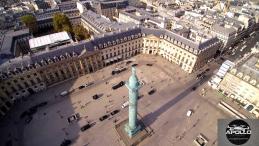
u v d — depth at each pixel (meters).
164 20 169.50
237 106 107.12
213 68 139.25
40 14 190.88
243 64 107.94
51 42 143.62
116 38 133.75
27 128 92.81
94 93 113.75
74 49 118.88
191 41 127.31
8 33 151.25
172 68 137.50
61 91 115.00
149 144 85.44
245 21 175.38
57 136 88.88
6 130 92.38
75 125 94.06
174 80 125.31
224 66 114.94
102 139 87.62
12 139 87.94
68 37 150.88
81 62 121.50
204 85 121.62
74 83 121.25
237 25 163.75
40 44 140.50
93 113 100.62
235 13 195.00
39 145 85.00
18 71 102.25
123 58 146.00
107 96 111.62
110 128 92.75
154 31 145.62
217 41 139.50
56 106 104.69
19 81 104.62
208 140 87.69
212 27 159.12
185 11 196.38
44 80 114.31
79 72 125.94
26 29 161.12
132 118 80.31
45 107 103.88
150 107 104.31
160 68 137.00
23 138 88.12
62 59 113.56
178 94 113.62
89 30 178.62
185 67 134.88
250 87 100.44
